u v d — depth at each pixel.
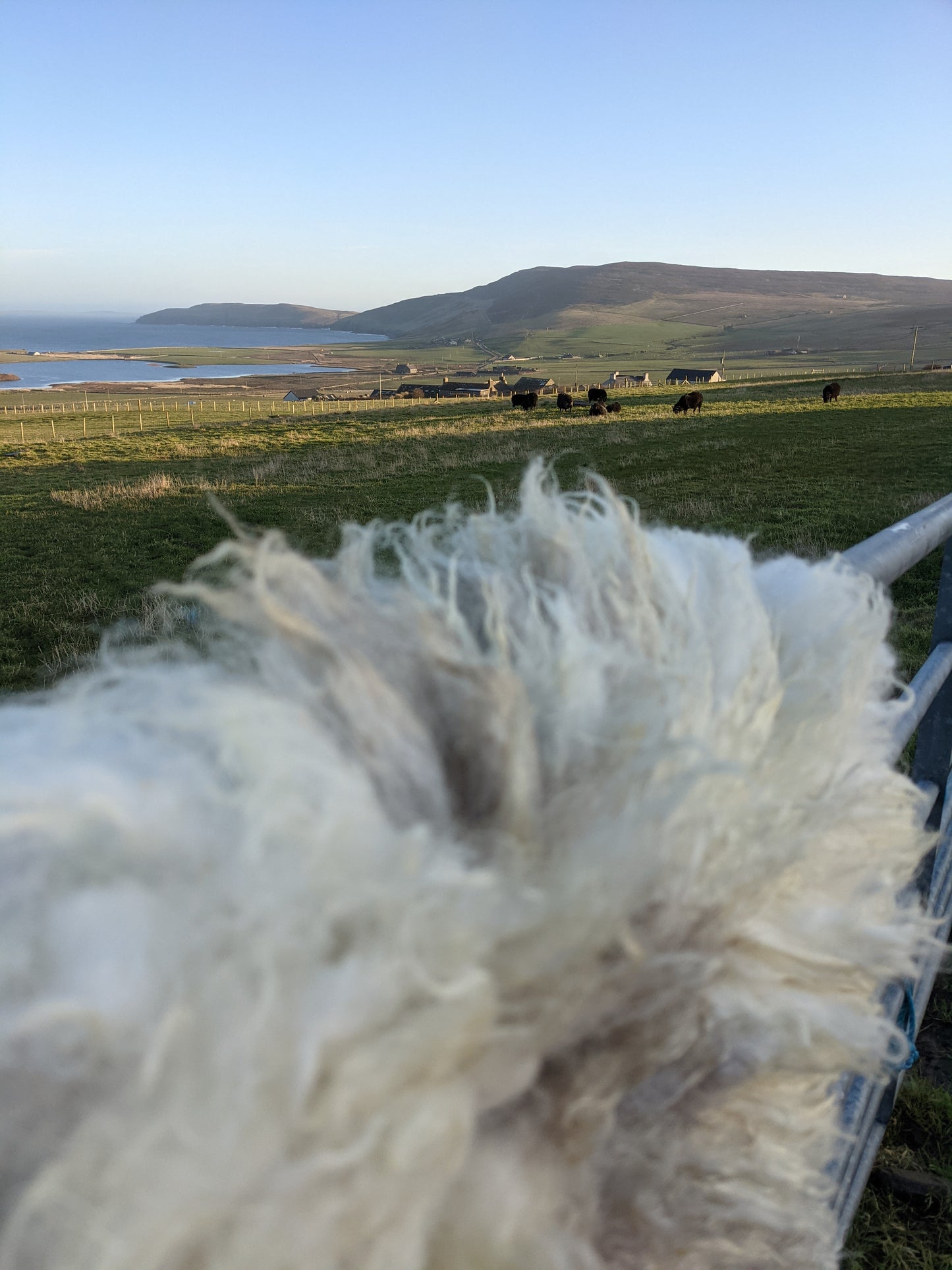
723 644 0.51
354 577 0.48
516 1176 0.35
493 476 23.25
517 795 0.38
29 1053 0.28
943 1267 1.75
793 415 35.28
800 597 0.62
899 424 29.92
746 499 17.61
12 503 21.97
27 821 0.31
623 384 132.75
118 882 0.31
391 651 0.42
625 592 0.50
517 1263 0.33
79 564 15.47
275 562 0.43
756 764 0.48
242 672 0.43
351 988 0.29
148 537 17.41
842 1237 1.33
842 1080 1.03
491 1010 0.31
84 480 25.81
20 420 52.88
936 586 9.21
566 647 0.44
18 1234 0.27
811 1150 0.56
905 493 17.48
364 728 0.38
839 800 0.52
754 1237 0.48
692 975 0.39
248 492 22.19
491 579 0.49
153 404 77.94
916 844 0.67
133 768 0.34
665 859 0.40
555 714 0.41
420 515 0.61
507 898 0.33
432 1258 0.32
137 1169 0.27
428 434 34.31
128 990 0.28
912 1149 2.03
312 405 65.44
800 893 0.52
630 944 0.37
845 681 0.56
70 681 0.44
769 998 0.46
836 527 14.57
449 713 0.41
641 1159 0.43
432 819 0.38
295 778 0.33
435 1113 0.29
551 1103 0.37
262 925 0.30
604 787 0.39
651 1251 0.43
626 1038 0.38
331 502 20.23
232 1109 0.27
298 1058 0.28
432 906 0.31
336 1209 0.28
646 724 0.42
